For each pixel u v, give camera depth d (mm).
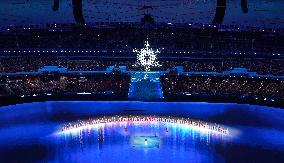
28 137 49750
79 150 46156
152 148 46375
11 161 43875
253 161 43750
